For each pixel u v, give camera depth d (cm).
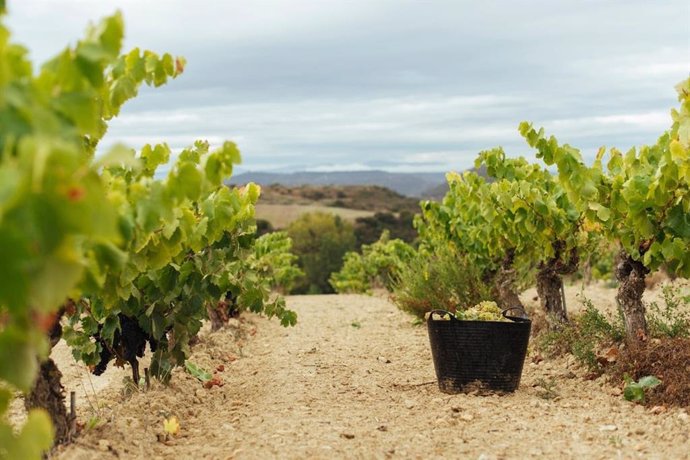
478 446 536
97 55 297
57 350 1098
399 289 1359
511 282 1138
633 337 795
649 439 554
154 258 488
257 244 1571
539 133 803
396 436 559
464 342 714
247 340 1170
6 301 230
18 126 248
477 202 1081
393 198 10150
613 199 769
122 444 514
